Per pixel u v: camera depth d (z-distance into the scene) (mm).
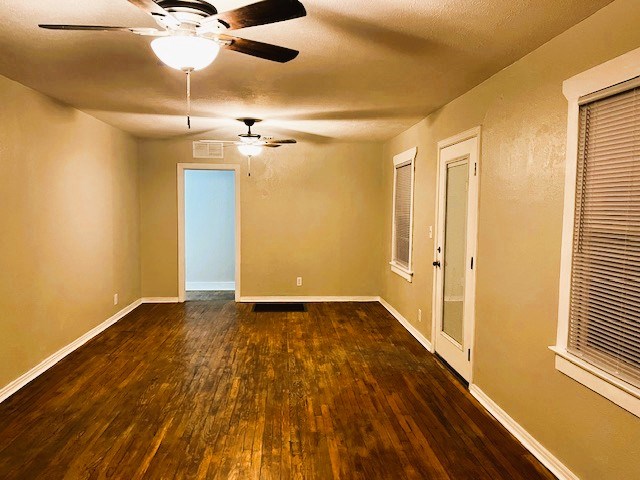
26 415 3088
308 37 2512
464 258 3777
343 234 6906
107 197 5316
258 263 6840
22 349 3580
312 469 2506
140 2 1622
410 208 5320
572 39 2324
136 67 3066
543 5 2070
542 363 2584
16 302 3488
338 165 6840
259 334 5129
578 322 2301
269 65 3016
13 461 2535
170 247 6645
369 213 6918
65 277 4281
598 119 2143
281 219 6828
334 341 4895
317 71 3139
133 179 6258
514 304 2906
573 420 2297
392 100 4020
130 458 2586
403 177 5762
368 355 4445
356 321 5766
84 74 3238
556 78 2465
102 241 5180
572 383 2303
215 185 7887
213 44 1877
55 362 4105
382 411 3230
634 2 1907
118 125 5375
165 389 3566
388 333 5227
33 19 2297
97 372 3904
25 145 3590
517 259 2873
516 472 2486
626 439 1937
